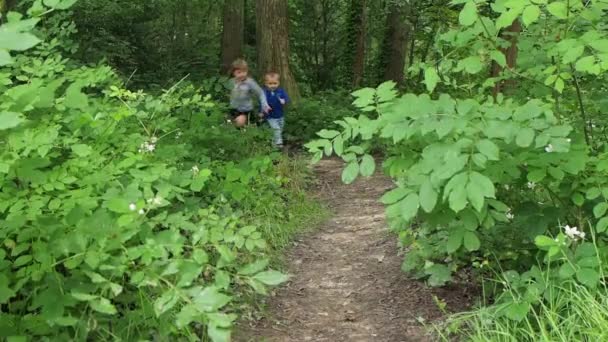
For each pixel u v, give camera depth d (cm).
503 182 353
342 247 603
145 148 487
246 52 1847
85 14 1198
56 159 409
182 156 530
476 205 277
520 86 457
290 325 427
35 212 319
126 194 344
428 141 335
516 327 345
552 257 344
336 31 1927
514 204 429
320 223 691
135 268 306
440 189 335
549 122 317
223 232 349
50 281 286
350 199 805
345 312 449
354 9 1877
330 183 885
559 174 333
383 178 899
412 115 310
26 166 336
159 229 408
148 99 568
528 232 375
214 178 503
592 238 352
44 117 383
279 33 1255
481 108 325
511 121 311
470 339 361
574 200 354
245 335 405
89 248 290
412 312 438
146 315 311
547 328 339
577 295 321
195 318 256
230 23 1644
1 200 331
